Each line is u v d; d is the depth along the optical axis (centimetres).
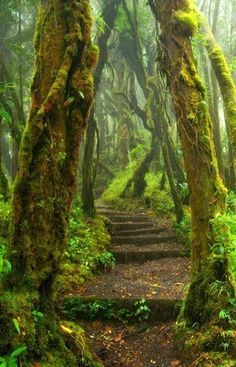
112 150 2311
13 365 262
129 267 820
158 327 527
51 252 363
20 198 357
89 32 392
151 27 1486
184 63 496
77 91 380
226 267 436
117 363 436
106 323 557
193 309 448
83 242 816
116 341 498
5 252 360
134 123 2028
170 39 505
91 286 664
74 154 383
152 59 1486
